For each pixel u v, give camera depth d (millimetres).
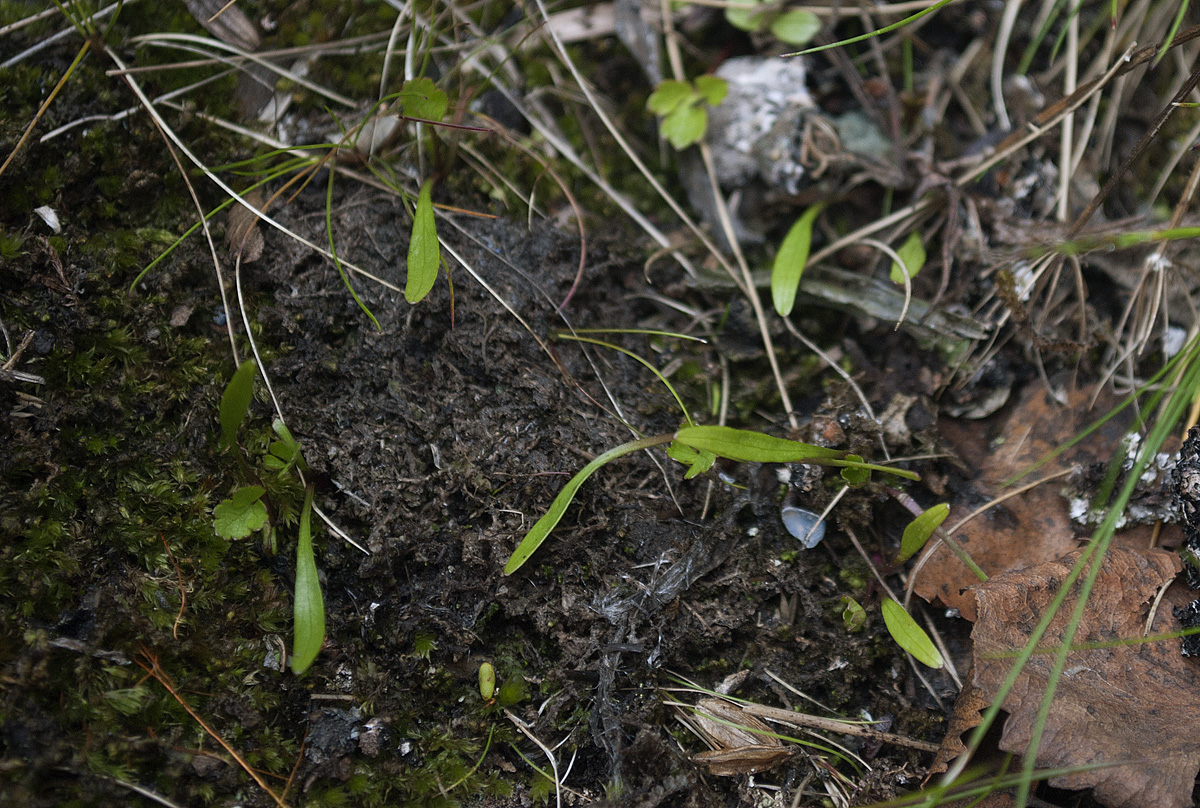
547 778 323
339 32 364
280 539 327
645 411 345
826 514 339
